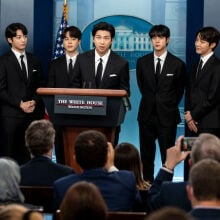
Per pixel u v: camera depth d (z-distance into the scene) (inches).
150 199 259.8
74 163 354.3
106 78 436.8
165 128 480.4
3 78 490.6
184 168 509.0
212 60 478.6
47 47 533.3
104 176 249.3
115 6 542.9
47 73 534.0
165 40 480.4
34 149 285.4
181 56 537.3
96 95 339.9
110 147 271.0
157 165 535.8
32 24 523.8
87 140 248.7
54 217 222.5
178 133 537.3
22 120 493.7
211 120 475.8
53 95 345.4
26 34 495.5
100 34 439.2
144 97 486.9
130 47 542.0
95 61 443.5
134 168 299.9
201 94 476.7
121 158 298.7
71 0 543.5
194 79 482.0
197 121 478.3
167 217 139.3
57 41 520.7
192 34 522.3
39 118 500.4
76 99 341.1
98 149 247.9
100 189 247.3
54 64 493.4
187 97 484.7
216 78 474.6
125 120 541.3
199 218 183.9
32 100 495.8
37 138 284.2
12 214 156.9
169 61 483.8
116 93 338.3
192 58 523.8
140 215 218.5
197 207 185.8
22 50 495.8
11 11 522.3
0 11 520.7
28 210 160.4
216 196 186.4
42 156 285.9
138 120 488.7
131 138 541.0
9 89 491.8
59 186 245.4
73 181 246.8
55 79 491.8
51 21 534.9
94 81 437.4
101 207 176.4
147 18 541.0
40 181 281.6
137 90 541.3
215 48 497.0
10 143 494.6
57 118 347.9
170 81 481.1
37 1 530.3
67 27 494.9
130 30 542.6
